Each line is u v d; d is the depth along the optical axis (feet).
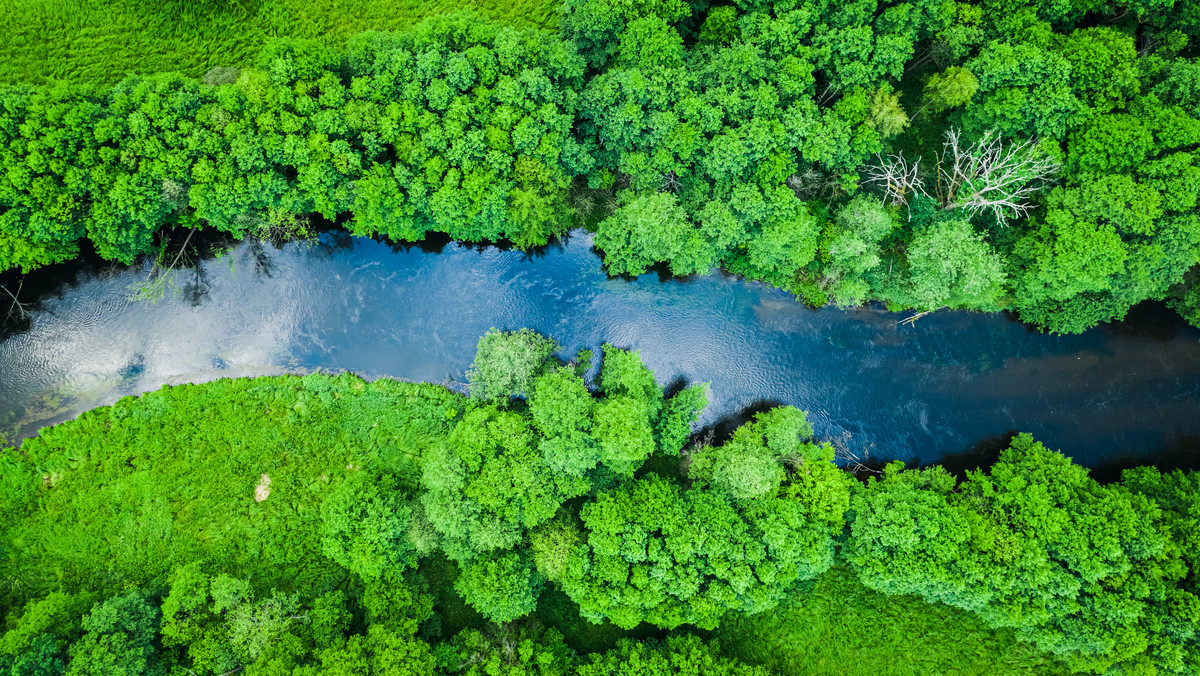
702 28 116.26
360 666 104.27
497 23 121.60
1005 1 106.52
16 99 100.27
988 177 105.09
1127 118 101.19
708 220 108.37
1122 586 103.50
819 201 117.39
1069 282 106.93
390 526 110.63
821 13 106.01
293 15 124.26
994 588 106.11
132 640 108.78
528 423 111.75
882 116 105.40
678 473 125.49
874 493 115.44
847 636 122.31
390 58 104.22
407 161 106.63
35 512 122.93
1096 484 111.45
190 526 123.13
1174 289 119.75
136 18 122.01
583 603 106.63
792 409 118.93
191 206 113.60
